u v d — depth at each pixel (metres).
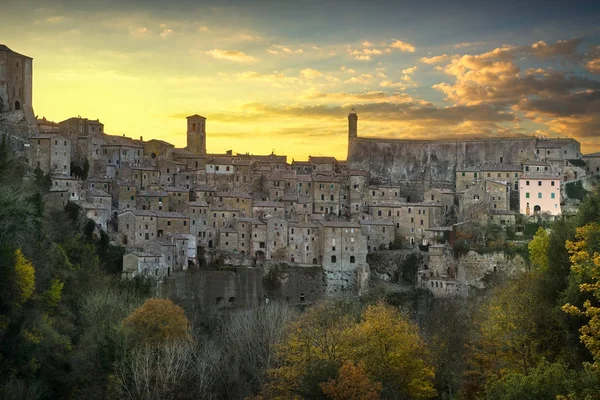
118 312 174.50
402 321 142.00
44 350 137.62
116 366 136.88
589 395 81.19
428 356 142.88
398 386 127.94
